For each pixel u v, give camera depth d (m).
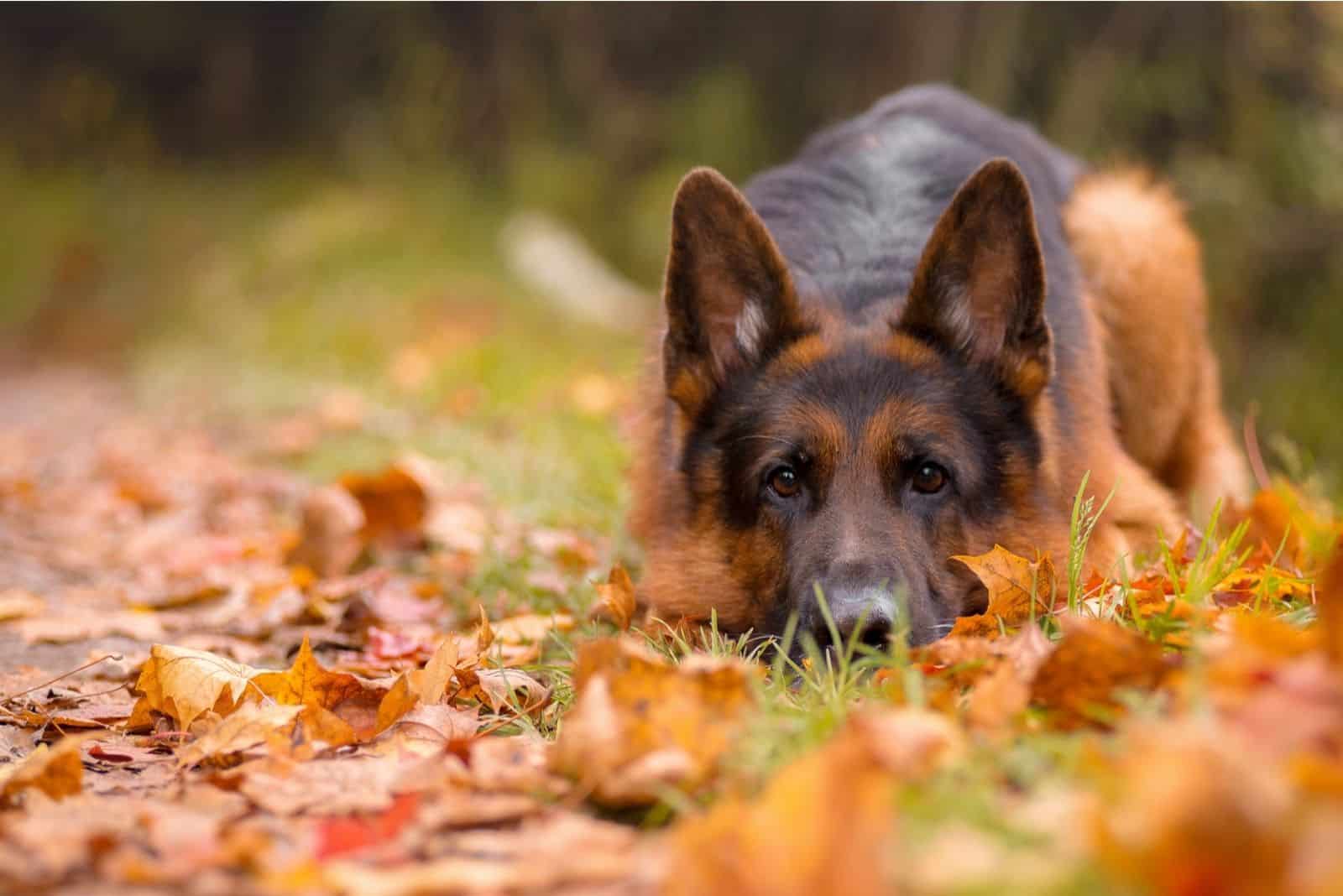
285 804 4.01
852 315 6.33
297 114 27.44
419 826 3.65
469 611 7.21
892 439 5.63
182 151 28.11
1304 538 6.28
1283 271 16.89
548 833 3.55
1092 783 3.17
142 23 27.70
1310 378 16.05
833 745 3.16
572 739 3.92
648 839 3.47
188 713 5.12
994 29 19.88
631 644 4.43
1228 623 4.52
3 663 6.56
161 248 24.88
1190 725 3.05
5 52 28.78
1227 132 18.31
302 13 27.09
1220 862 2.69
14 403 18.83
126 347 23.02
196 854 3.48
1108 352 7.93
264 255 23.11
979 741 3.62
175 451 13.72
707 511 6.15
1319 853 2.61
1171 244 8.23
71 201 26.52
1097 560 6.13
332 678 5.13
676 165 22.41
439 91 25.03
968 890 2.77
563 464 10.78
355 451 12.65
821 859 2.82
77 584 8.52
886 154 7.61
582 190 23.61
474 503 10.02
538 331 18.83
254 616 7.43
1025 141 8.34
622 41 24.33
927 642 5.33
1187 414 8.72
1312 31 17.72
